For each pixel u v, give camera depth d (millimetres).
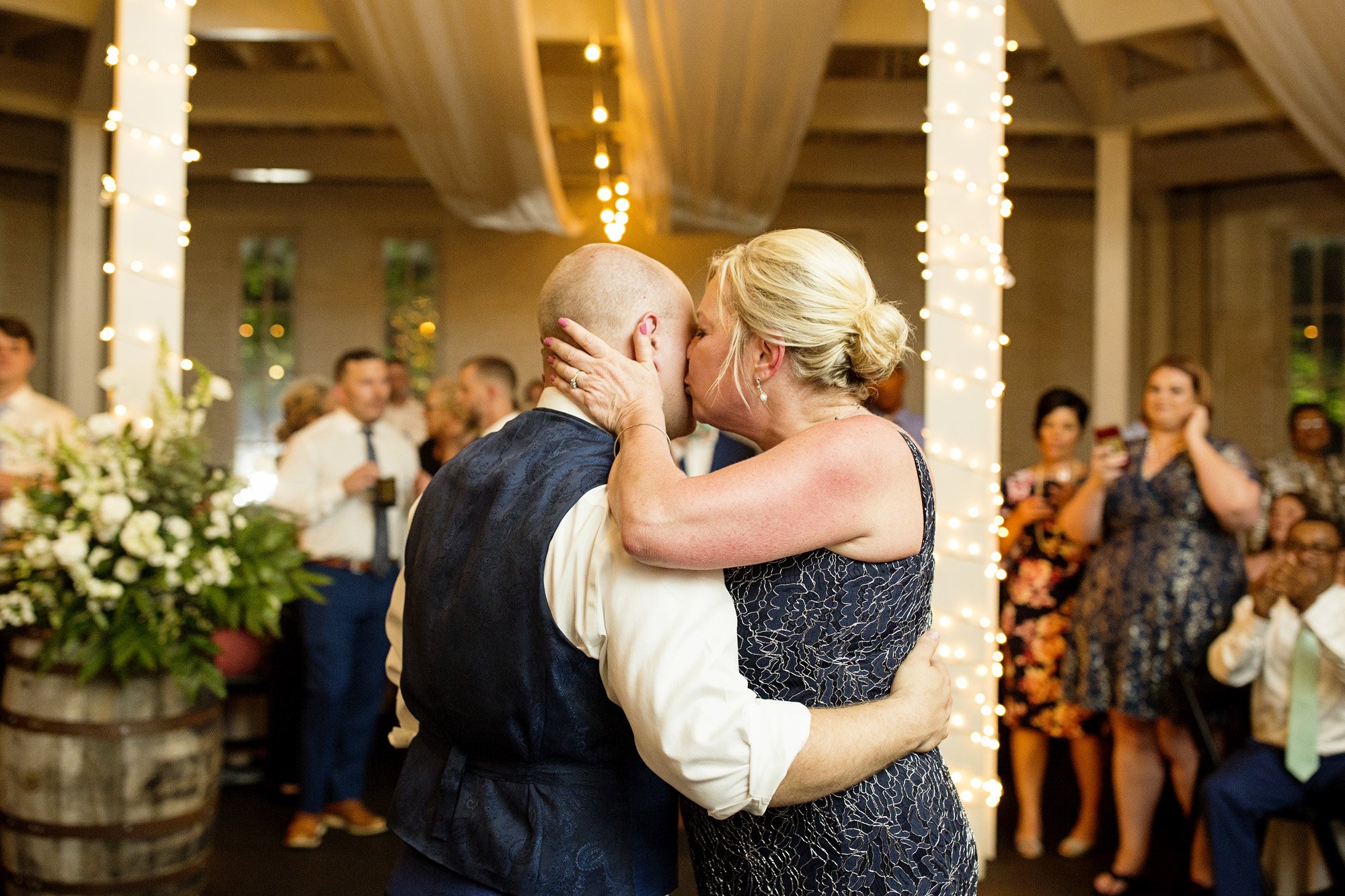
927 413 3492
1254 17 4992
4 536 3127
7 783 2719
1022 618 4008
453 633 1395
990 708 3443
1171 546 3510
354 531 4000
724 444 4195
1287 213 9336
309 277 10406
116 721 2691
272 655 4691
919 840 1413
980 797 3455
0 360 4234
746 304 1449
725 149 6379
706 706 1238
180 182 3383
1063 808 4625
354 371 4094
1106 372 7918
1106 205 7922
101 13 6398
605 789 1380
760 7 5020
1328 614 2945
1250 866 3008
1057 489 4012
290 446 4105
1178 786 3623
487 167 6727
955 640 3459
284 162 9664
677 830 1504
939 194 3520
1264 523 5629
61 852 2682
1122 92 7852
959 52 3525
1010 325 10281
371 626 4094
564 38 6484
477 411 4684
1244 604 3184
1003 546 4145
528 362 10391
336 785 4129
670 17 5156
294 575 2996
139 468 2811
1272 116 7340
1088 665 3658
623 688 1259
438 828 1402
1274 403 9445
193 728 2803
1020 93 7988
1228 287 9664
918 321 10266
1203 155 8906
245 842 3980
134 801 2701
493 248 10422
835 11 5090
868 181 9734
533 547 1346
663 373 1494
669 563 1262
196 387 2992
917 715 1396
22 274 9375
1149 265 9977
